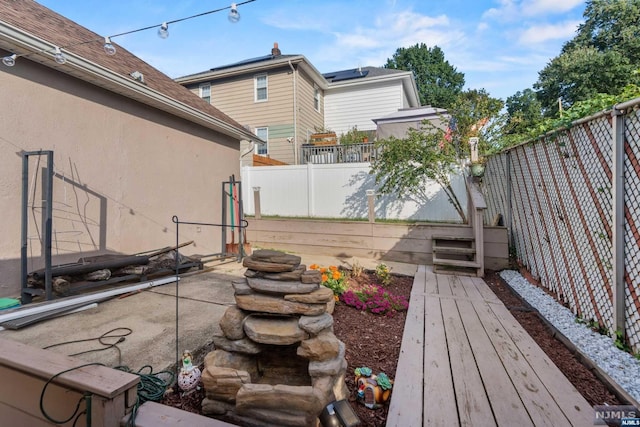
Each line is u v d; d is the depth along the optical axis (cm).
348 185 815
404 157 669
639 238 231
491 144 721
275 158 1180
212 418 157
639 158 231
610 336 255
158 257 427
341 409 143
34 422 158
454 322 295
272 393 148
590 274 288
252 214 880
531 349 241
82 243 385
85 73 366
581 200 304
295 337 168
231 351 182
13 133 320
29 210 332
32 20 390
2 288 313
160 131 498
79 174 381
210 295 357
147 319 281
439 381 197
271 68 1164
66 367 152
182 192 545
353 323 293
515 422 160
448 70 2744
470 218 577
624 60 1705
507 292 404
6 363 161
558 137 347
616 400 180
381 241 640
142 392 168
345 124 1348
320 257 653
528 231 448
